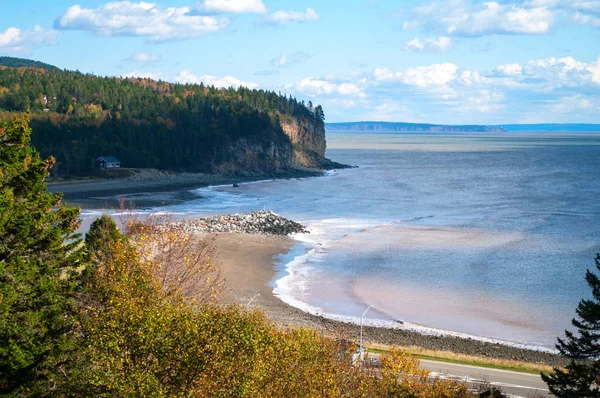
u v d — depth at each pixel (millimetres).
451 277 72875
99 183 191375
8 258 23281
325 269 76125
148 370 17234
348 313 58844
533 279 71875
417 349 47094
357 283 70000
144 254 25219
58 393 19281
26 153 26016
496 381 39125
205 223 102438
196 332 17750
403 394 26781
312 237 97062
